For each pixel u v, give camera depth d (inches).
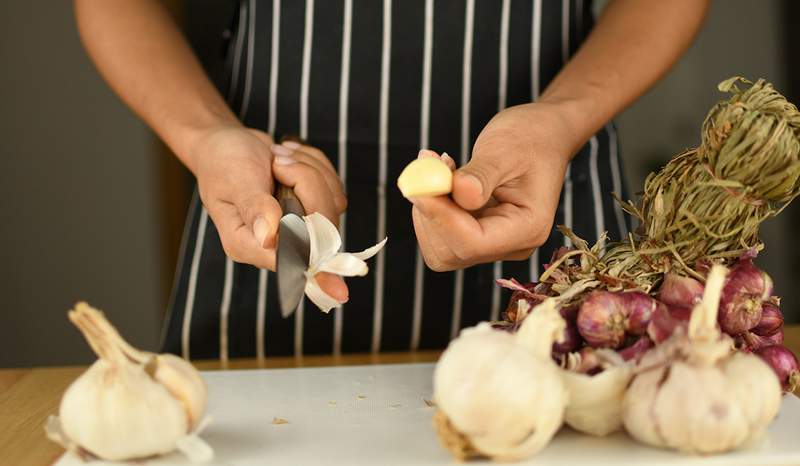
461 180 25.1
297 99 45.3
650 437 23.7
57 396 33.4
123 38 42.3
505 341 23.1
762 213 28.2
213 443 26.2
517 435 22.6
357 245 45.3
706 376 23.1
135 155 67.9
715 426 22.8
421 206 26.0
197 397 24.1
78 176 67.6
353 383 32.8
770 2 70.6
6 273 68.2
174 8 64.3
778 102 27.0
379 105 44.9
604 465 23.3
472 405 22.0
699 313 23.5
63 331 69.1
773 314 28.5
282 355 45.0
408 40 44.6
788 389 28.2
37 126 66.8
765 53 71.2
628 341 25.7
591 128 35.7
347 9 44.5
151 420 23.1
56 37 65.8
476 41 44.8
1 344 68.8
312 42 44.9
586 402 24.3
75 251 68.5
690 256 28.1
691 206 27.7
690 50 71.0
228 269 44.2
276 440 26.5
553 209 29.4
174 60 41.8
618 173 46.5
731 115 26.5
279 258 26.8
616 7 42.7
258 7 45.7
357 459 24.8
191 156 36.6
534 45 45.1
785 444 24.6
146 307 69.9
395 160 45.3
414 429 27.3
